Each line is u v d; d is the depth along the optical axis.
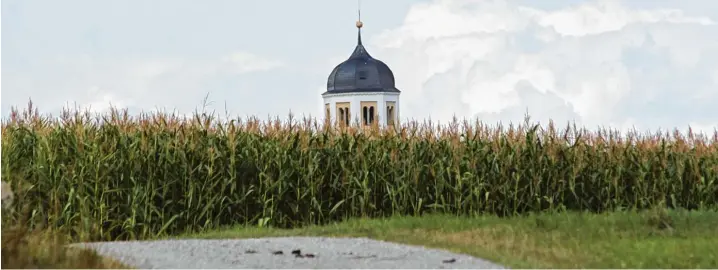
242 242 18.48
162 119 25.11
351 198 26.14
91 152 23.53
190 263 15.36
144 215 23.45
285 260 15.78
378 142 26.88
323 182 26.28
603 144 28.72
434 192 26.84
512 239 19.86
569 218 24.08
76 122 24.23
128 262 15.41
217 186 24.91
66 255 15.37
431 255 16.58
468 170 26.80
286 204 25.66
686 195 29.23
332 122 27.27
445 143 27.30
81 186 23.33
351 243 18.41
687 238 20.58
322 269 14.83
